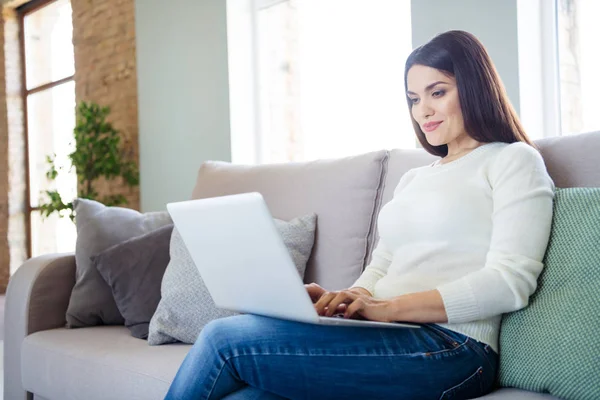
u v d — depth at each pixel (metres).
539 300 1.28
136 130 5.09
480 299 1.26
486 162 1.44
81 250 2.41
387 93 3.24
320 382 1.21
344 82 3.44
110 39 5.37
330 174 2.09
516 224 1.31
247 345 1.21
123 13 5.20
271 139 3.78
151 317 2.12
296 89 3.65
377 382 1.21
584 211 1.30
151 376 1.68
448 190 1.45
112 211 2.51
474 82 1.48
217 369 1.22
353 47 3.39
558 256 1.29
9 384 2.41
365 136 3.35
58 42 6.52
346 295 1.34
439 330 1.30
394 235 1.53
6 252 6.87
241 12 3.79
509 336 1.31
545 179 1.37
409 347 1.24
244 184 2.35
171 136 4.12
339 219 2.01
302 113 3.63
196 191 2.53
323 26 3.52
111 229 2.44
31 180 6.93
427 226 1.44
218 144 3.81
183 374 1.25
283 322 1.25
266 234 1.11
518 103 2.50
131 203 5.16
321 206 2.07
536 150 1.43
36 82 6.83
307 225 2.04
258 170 2.36
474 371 1.26
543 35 2.55
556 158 1.54
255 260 1.17
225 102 3.76
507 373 1.30
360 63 3.36
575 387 1.17
